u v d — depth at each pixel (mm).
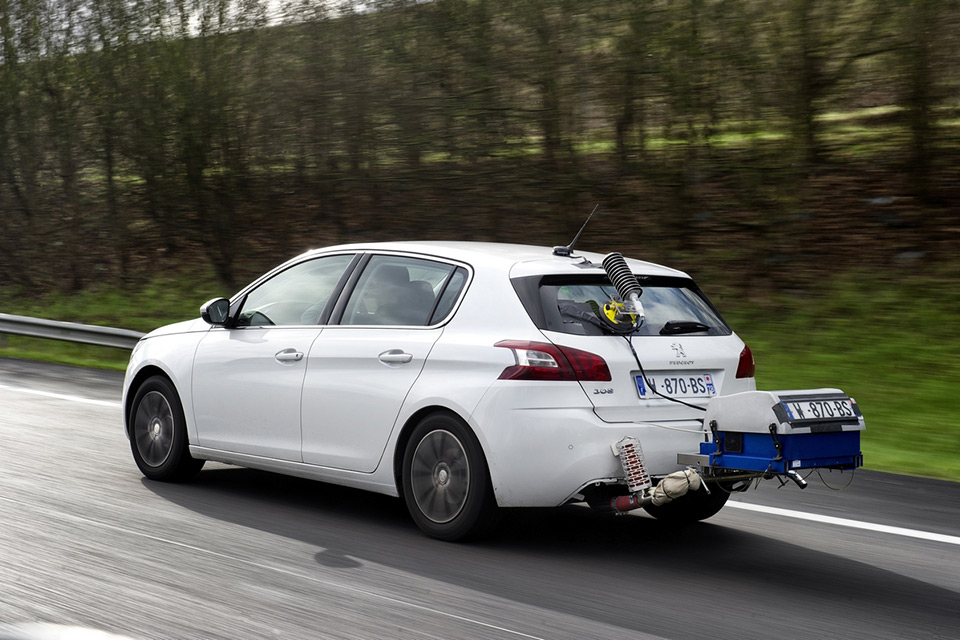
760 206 16078
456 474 5465
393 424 5699
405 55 18062
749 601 4723
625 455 5211
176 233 21781
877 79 15781
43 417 9383
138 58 21062
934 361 12188
